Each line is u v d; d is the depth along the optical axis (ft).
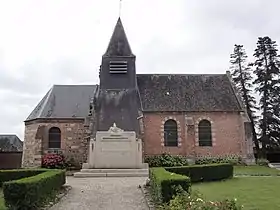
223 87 110.01
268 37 136.36
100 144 82.64
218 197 41.73
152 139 99.96
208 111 102.32
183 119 101.81
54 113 103.60
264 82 133.08
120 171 76.69
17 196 32.63
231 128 102.42
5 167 108.88
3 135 152.66
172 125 101.91
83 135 102.12
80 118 103.04
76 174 73.61
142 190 48.16
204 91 108.06
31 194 33.53
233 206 22.70
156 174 41.04
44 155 99.35
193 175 59.82
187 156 98.99
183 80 111.14
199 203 23.04
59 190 47.47
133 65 98.63
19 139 153.79
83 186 53.88
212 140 101.40
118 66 97.55
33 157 100.73
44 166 96.12
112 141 82.89
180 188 33.32
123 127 86.99
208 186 54.49
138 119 88.74
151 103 102.78
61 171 50.42
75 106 106.42
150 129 100.48
